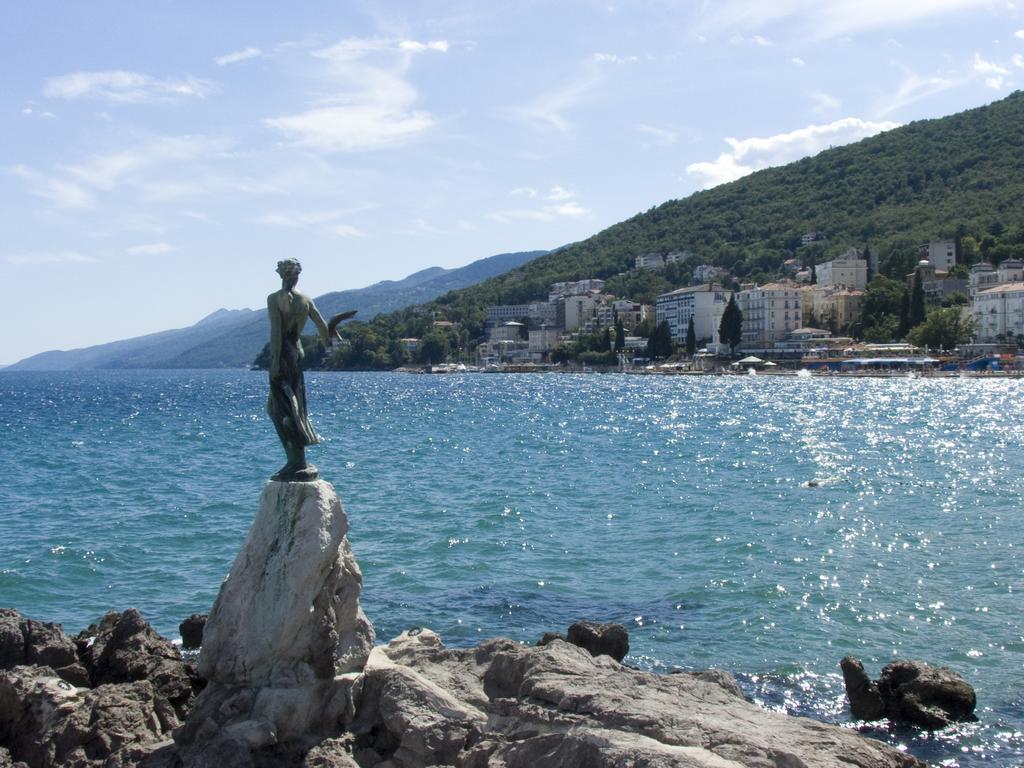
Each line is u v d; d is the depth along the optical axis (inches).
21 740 821.2
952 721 1003.3
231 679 738.2
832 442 3535.9
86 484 2615.7
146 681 884.6
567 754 650.2
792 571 1565.0
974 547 1707.7
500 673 826.8
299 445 763.4
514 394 7598.4
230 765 686.5
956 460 2950.3
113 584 1526.8
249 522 2015.3
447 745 733.9
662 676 792.9
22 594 1469.0
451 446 3614.7
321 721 748.0
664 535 1866.4
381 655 851.4
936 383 7682.1
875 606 1375.5
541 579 1550.2
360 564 1642.5
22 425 4877.0
